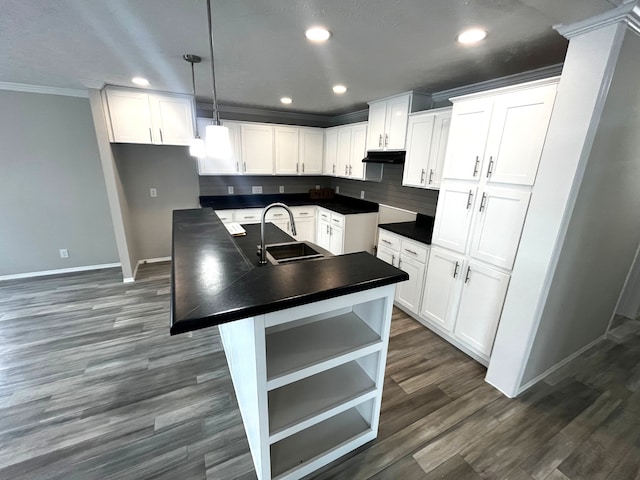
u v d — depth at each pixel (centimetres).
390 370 226
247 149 437
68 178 372
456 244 241
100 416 180
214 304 107
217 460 156
